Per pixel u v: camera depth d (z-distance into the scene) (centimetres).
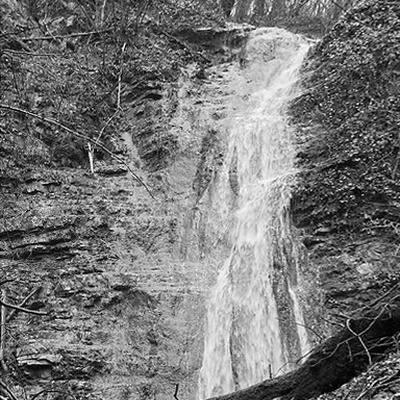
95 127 1180
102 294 882
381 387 378
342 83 1052
